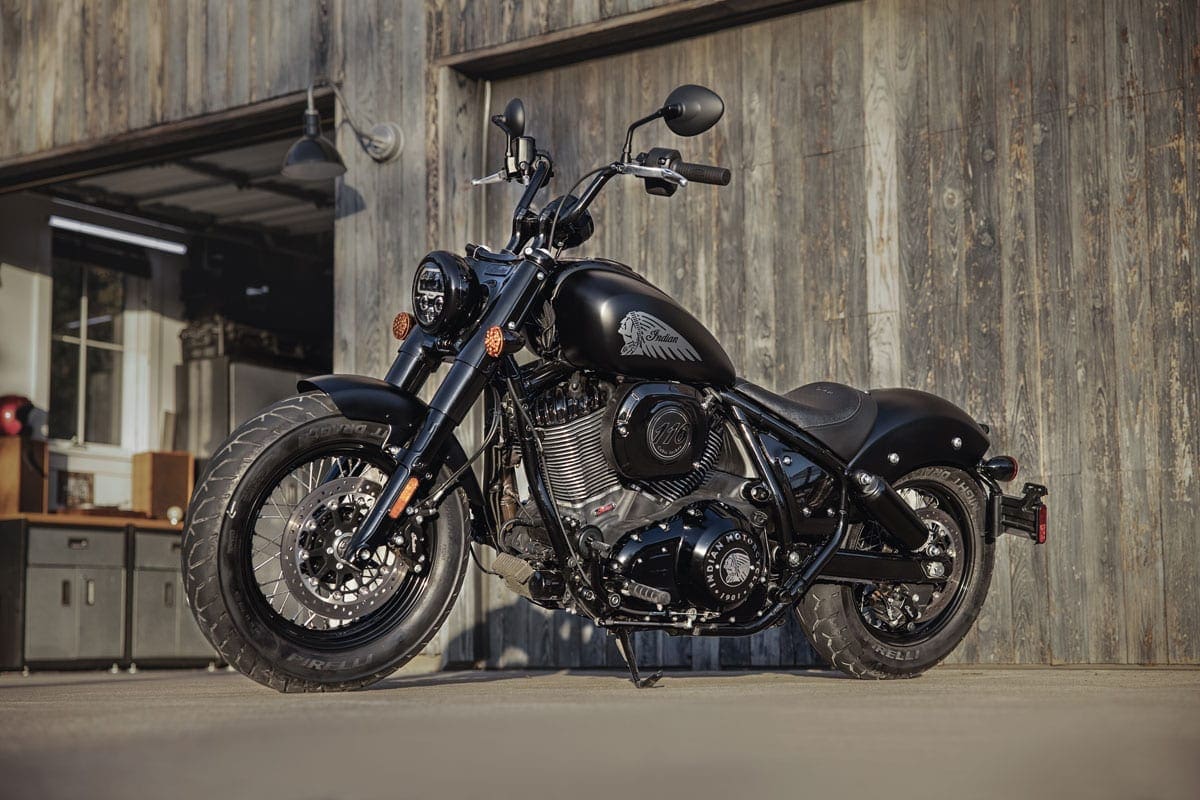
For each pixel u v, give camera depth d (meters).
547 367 2.85
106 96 5.59
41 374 7.66
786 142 4.38
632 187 4.63
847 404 3.12
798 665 4.20
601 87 4.72
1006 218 4.02
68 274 7.88
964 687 2.64
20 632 6.49
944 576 3.20
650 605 2.79
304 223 8.41
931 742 1.45
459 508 2.80
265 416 2.62
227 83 5.27
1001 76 4.07
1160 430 3.76
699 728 1.61
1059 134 3.96
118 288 8.12
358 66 4.96
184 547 2.54
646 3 4.41
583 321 2.73
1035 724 1.63
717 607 2.80
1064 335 3.91
